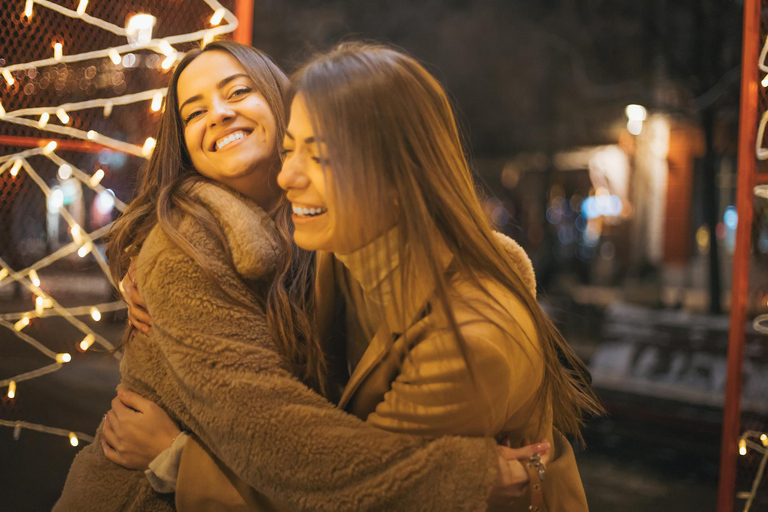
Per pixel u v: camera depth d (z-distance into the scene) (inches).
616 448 227.5
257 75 61.0
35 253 100.7
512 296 50.8
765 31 96.7
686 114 357.1
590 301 533.6
